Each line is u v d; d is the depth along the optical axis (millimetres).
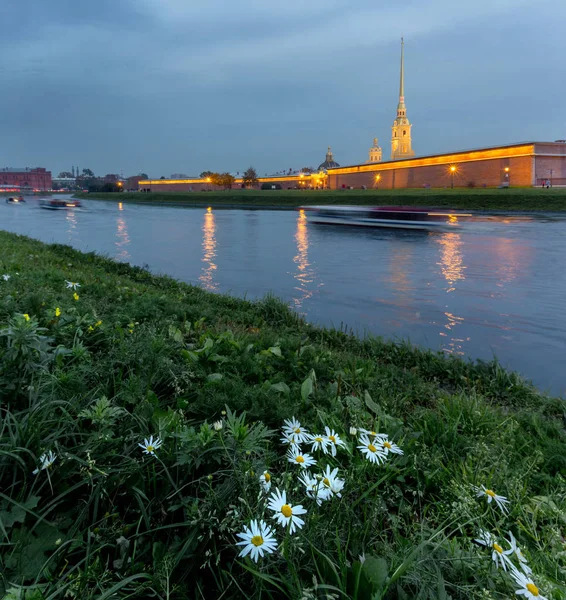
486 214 46906
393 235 29141
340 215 49844
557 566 1607
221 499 1581
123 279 10727
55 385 2328
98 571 1387
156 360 3061
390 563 1500
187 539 1495
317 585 1228
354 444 2352
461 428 3178
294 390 3334
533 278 13648
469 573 1489
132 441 2012
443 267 15953
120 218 50750
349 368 4543
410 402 3994
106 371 2797
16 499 1583
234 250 21750
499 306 10086
